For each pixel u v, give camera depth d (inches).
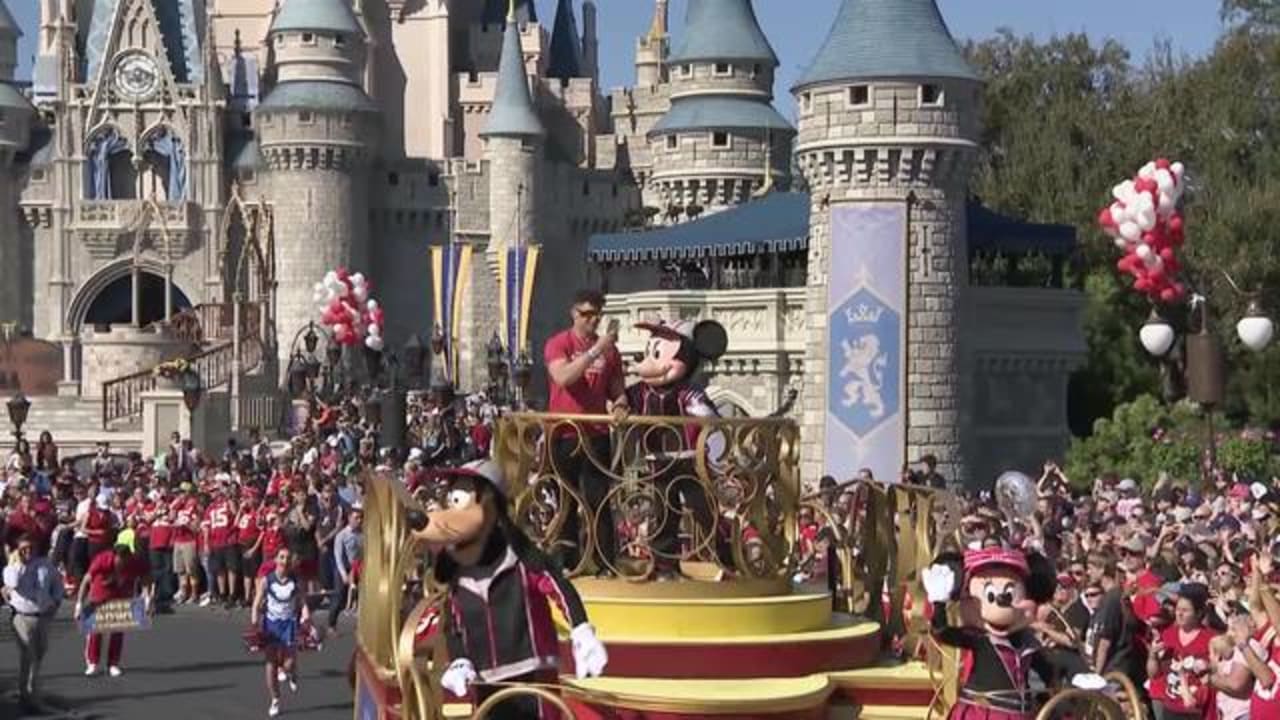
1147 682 636.1
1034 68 3142.2
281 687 1014.4
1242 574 663.1
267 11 4800.7
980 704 414.0
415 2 4734.3
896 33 2119.8
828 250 2135.8
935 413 2124.8
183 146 4234.7
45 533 1342.3
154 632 1298.0
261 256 3122.5
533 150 4141.2
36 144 4303.6
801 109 2169.0
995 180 2952.8
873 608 548.7
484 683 384.5
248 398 2491.4
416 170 4175.7
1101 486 1360.7
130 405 2591.0
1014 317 2378.2
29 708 930.1
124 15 4252.0
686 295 2511.1
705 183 3592.5
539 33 4847.4
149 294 4343.0
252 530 1440.7
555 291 4215.1
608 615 463.8
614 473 475.5
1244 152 2684.5
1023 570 418.0
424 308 4190.5
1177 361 1010.1
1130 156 2785.4
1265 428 2476.6
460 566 393.1
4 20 4234.7
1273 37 2775.6
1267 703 528.1
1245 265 2416.3
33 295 4256.9
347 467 1510.8
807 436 2202.3
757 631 468.1
